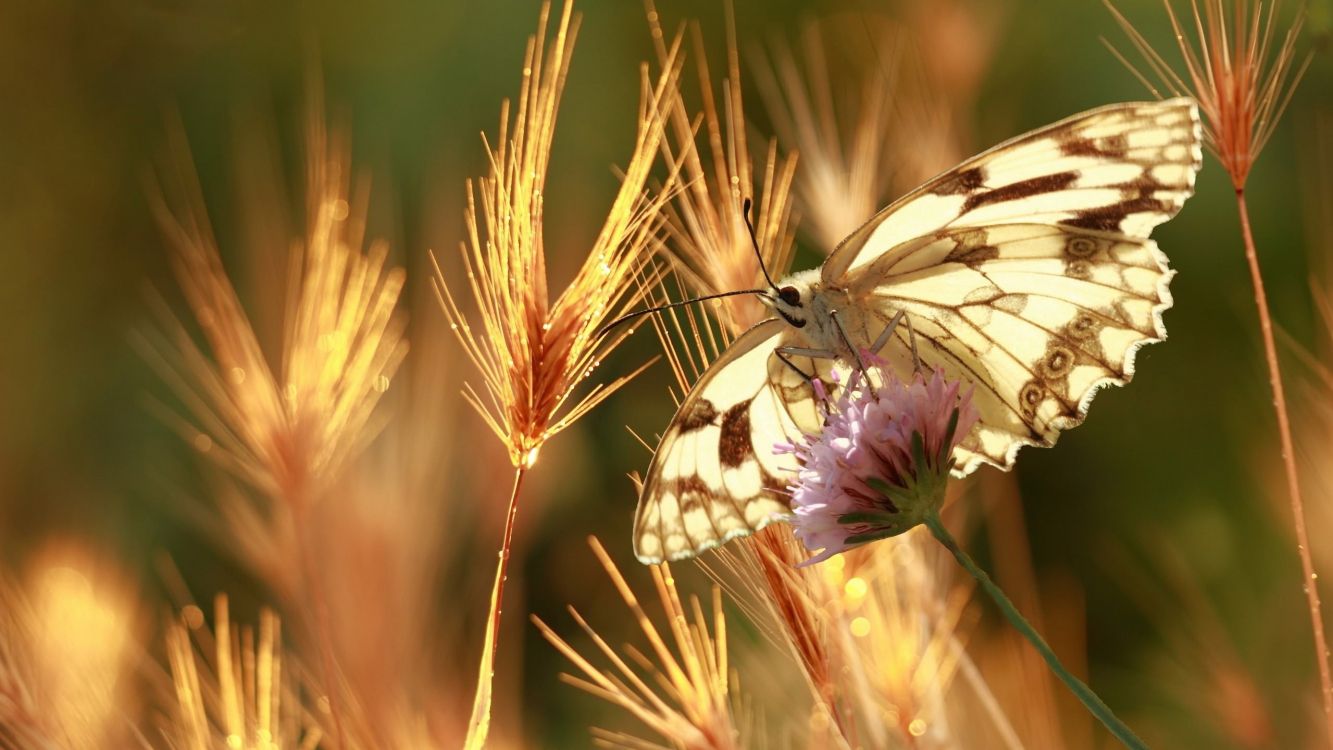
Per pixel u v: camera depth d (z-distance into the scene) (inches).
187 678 16.7
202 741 16.5
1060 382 16.4
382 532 17.2
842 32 24.1
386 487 17.3
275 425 16.8
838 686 16.5
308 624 17.1
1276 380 16.3
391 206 21.4
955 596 17.4
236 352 16.9
